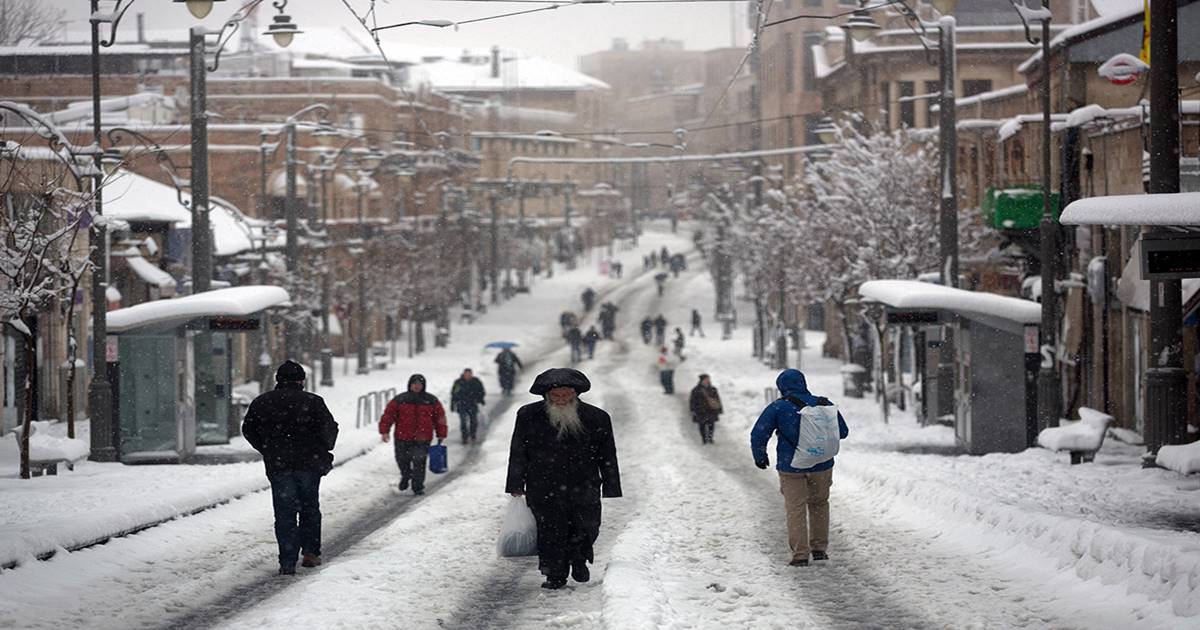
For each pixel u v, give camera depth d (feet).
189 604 65.92
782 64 578.25
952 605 62.75
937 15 408.05
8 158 147.33
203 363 173.88
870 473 118.62
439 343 486.38
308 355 321.11
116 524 85.97
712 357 417.69
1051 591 65.57
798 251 323.78
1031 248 217.36
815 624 58.59
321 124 257.96
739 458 172.65
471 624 60.13
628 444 198.70
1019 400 156.76
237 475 131.85
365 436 188.55
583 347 465.06
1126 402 181.47
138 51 568.00
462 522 101.09
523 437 68.69
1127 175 181.88
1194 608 54.80
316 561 77.87
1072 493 106.83
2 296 129.70
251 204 467.52
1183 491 107.24
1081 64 222.07
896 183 276.82
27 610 63.00
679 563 76.74
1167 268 108.68
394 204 554.05
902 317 160.15
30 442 132.77
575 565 69.67
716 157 295.89
